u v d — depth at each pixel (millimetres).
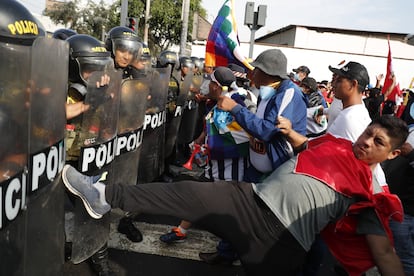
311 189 1880
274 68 2539
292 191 1898
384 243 1869
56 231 1864
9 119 1324
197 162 4188
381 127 1895
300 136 2273
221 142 2916
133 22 9922
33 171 1548
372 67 20938
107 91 2254
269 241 1934
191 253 3217
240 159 2930
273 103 2486
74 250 2199
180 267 2990
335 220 1962
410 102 3064
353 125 2535
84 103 2141
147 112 3590
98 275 2631
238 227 1977
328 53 21109
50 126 1662
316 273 2891
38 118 1542
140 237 3303
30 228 1576
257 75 2658
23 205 1464
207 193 1992
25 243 1532
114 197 2025
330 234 2102
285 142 2496
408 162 2543
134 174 3049
